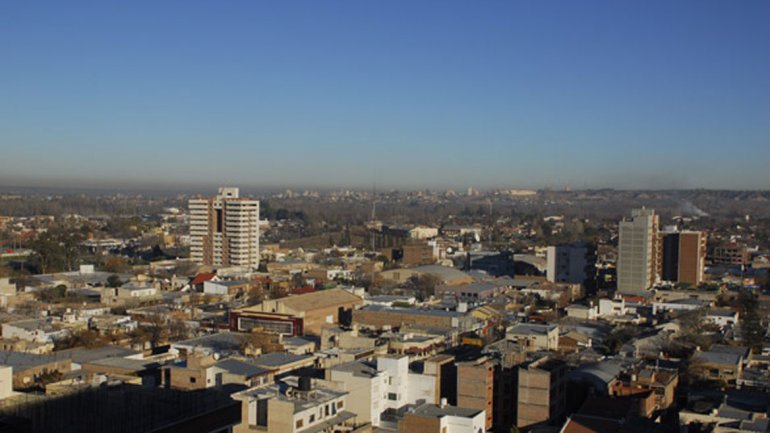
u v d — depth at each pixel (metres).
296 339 198.25
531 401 136.75
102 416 93.25
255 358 160.50
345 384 134.50
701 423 126.50
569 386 148.25
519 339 189.62
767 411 130.25
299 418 113.44
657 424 128.62
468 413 130.25
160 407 98.69
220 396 109.06
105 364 162.88
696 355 179.50
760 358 187.88
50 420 91.50
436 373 143.12
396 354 162.50
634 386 150.12
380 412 137.25
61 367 159.25
